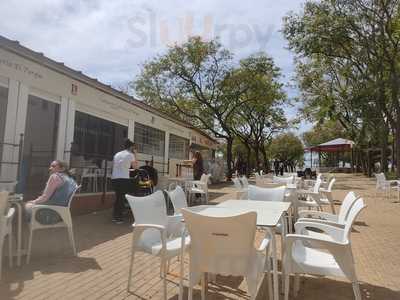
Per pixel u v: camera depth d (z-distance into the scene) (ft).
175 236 15.12
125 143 26.61
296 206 22.16
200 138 77.05
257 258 11.00
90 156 32.83
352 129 89.35
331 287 14.05
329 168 137.69
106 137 36.40
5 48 23.41
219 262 10.50
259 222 11.61
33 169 28.40
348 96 70.44
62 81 29.76
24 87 26.08
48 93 28.43
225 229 10.23
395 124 65.51
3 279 14.07
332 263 11.86
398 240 22.41
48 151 28.91
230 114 89.45
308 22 62.90
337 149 99.25
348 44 64.18
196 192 35.86
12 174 25.38
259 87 82.07
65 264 16.14
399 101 65.51
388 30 59.41
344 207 14.65
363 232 24.91
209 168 74.54
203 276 12.07
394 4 58.34
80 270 15.35
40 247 18.81
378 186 46.65
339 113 85.15
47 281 13.96
